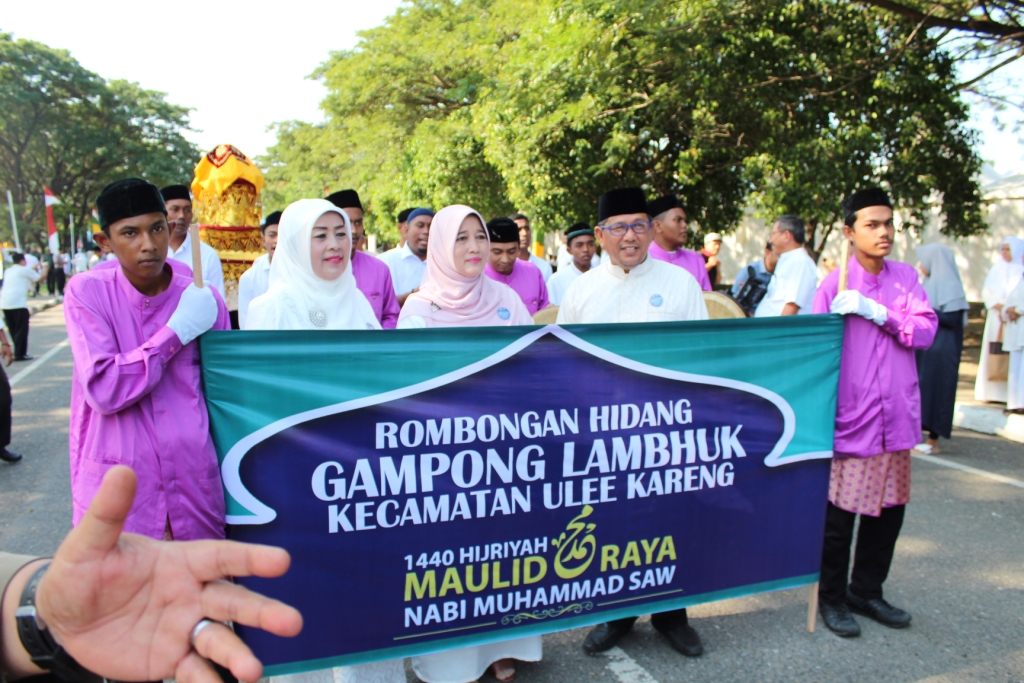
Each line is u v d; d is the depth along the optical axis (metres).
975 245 19.03
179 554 0.76
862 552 3.51
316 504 2.51
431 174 16.59
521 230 7.02
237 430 2.43
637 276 3.46
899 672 3.08
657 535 2.94
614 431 2.83
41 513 4.97
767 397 3.07
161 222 2.36
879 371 3.24
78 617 0.73
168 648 0.74
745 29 10.12
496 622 2.74
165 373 2.37
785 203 10.30
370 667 2.77
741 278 6.37
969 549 4.30
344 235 3.06
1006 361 7.88
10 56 41.00
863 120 10.73
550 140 11.84
